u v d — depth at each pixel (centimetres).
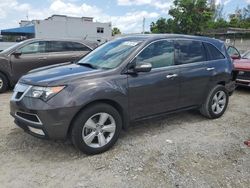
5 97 864
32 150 473
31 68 960
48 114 415
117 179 394
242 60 1068
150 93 511
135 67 479
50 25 3922
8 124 593
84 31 4197
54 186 377
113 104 478
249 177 409
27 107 429
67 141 507
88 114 440
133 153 467
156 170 417
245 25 5953
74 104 423
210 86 624
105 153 466
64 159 445
